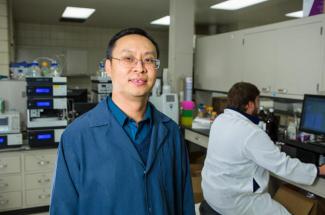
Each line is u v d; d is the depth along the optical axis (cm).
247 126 185
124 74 99
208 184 202
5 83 328
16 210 305
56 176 95
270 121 276
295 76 295
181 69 411
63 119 313
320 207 206
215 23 626
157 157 103
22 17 584
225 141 191
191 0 411
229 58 395
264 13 513
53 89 308
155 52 102
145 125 106
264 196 191
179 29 407
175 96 368
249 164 188
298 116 312
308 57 280
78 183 94
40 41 666
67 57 677
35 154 304
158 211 98
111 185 94
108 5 474
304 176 183
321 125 229
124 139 98
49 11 527
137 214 95
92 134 97
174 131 114
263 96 338
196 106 443
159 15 549
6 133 294
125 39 100
